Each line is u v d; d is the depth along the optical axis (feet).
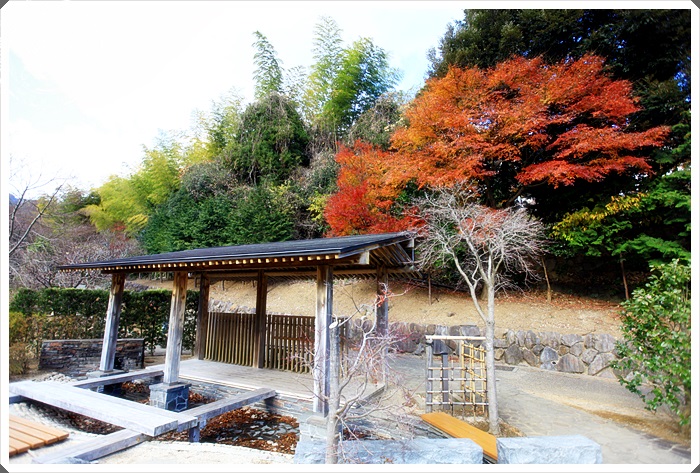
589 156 26.45
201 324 26.78
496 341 26.68
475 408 15.42
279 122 51.80
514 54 29.63
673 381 12.85
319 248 12.85
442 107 27.55
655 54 28.19
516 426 14.20
